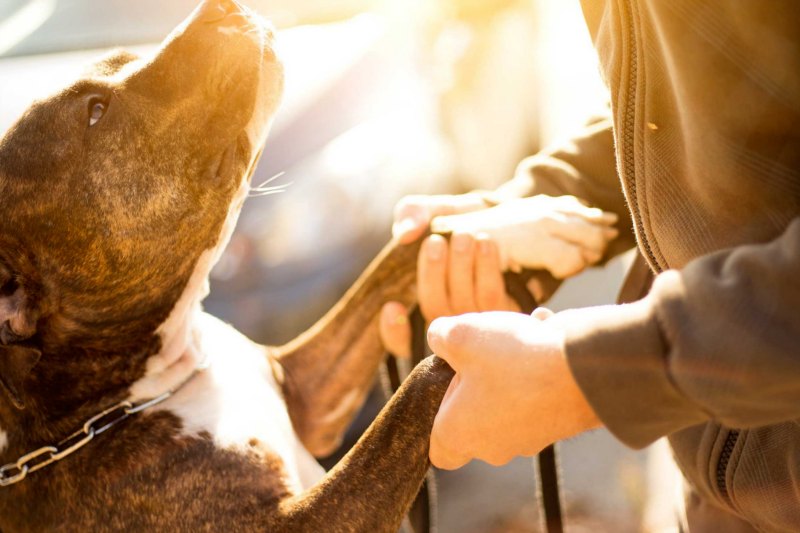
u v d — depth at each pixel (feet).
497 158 5.31
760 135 1.91
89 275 2.77
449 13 5.34
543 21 5.98
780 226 1.95
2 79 4.82
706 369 1.80
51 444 2.70
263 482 2.64
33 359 2.62
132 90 2.83
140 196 2.82
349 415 3.18
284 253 4.55
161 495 2.62
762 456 2.19
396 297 3.04
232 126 2.87
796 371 1.77
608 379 1.86
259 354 3.07
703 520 2.50
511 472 4.66
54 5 5.41
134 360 2.77
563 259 2.77
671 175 2.08
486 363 2.01
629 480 4.36
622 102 2.13
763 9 1.85
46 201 2.75
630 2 2.06
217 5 2.90
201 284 2.94
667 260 2.16
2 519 2.69
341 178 4.71
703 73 1.91
